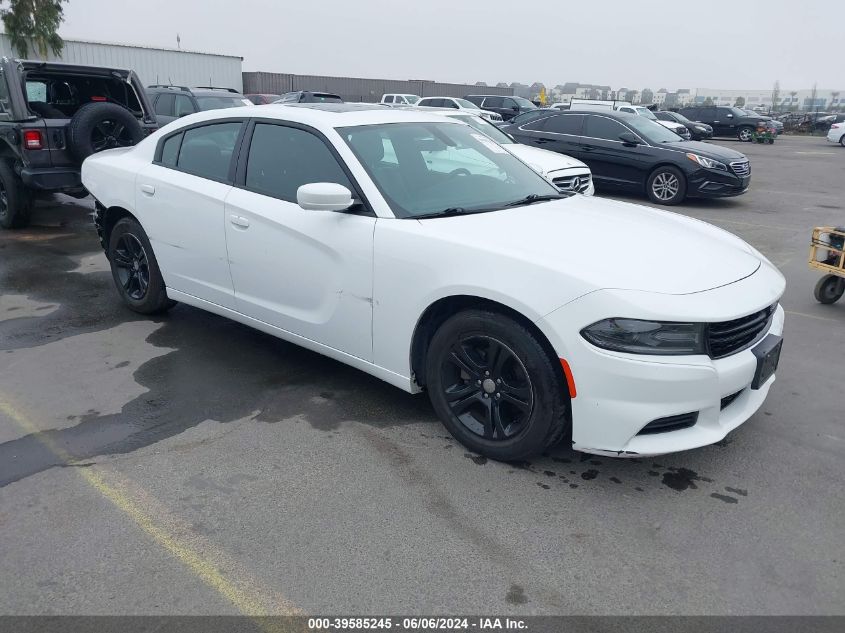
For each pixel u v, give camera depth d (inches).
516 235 126.2
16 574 97.8
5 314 209.6
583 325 109.0
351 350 144.9
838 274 221.6
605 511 113.7
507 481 122.0
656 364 107.3
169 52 1098.7
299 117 155.2
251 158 161.9
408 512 112.7
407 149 153.3
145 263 200.1
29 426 140.1
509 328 117.4
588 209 150.6
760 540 106.7
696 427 114.3
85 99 356.8
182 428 139.9
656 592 95.3
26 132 293.9
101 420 142.9
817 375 171.2
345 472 124.2
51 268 263.7
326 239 141.1
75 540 105.0
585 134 483.5
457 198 145.9
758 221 393.7
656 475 124.7
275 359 176.1
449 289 122.6
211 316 209.8
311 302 149.6
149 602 92.8
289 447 132.7
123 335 192.5
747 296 117.3
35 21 943.0
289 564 100.2
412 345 133.3
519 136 510.9
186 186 173.0
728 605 93.0
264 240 154.2
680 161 442.9
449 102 960.3
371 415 146.1
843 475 125.3
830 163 777.6
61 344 185.0
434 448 132.7
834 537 107.5
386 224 133.3
